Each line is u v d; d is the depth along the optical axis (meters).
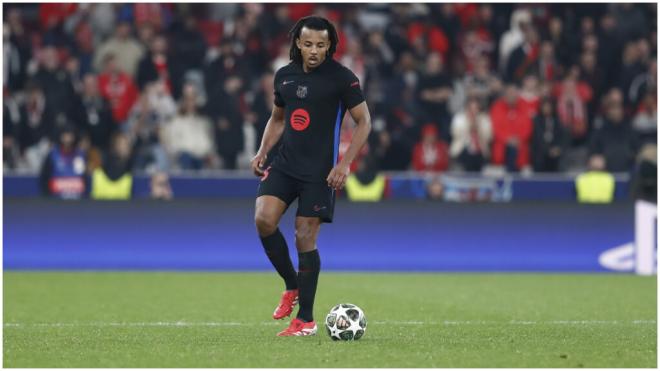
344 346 26.75
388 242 58.22
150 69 72.56
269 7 76.50
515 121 68.88
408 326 32.66
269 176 28.84
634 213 58.53
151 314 36.56
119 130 70.88
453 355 25.27
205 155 69.19
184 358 24.72
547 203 58.84
